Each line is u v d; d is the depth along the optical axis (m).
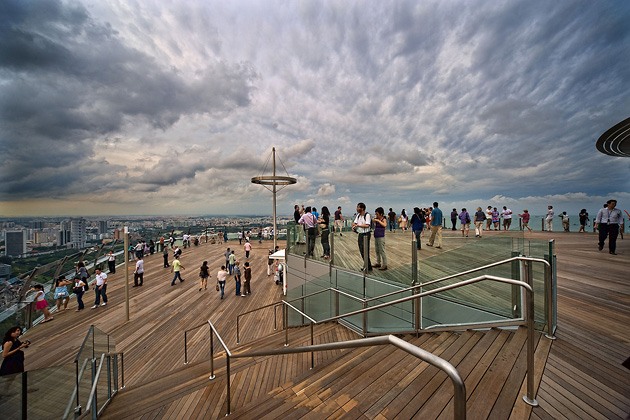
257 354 3.52
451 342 3.86
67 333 9.30
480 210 12.02
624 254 8.43
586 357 2.92
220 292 13.51
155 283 15.75
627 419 2.04
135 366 7.18
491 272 4.13
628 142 8.91
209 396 4.43
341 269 8.05
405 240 8.58
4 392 2.95
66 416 3.70
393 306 5.98
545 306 3.50
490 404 2.26
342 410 2.57
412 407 2.41
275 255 14.90
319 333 7.25
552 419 2.05
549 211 17.05
